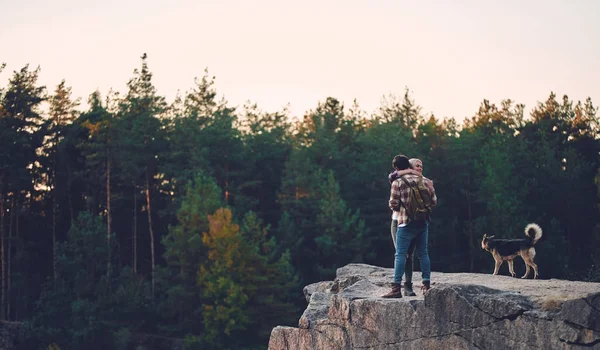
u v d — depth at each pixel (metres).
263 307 51.53
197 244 54.56
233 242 52.47
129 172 67.31
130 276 58.41
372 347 10.44
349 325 10.92
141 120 70.00
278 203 71.69
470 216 64.81
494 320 8.79
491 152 64.06
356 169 73.81
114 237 64.44
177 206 65.44
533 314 8.38
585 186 62.38
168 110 76.44
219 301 51.53
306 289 14.69
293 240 61.19
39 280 65.44
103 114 69.38
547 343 8.22
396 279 10.43
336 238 60.16
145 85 73.00
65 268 59.56
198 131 72.56
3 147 66.00
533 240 11.86
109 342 53.66
